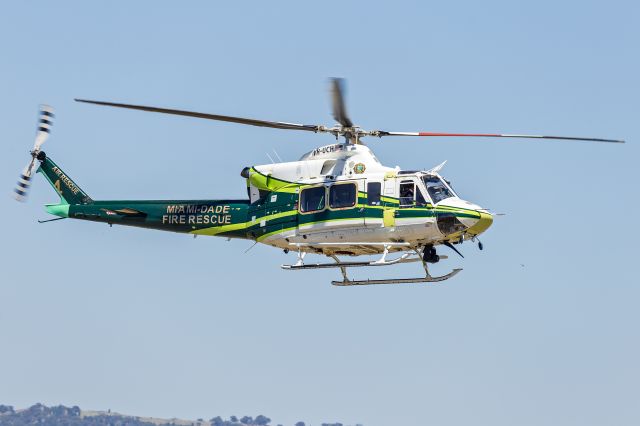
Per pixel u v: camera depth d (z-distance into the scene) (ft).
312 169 365.40
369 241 355.77
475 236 353.51
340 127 365.40
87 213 407.44
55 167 418.10
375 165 358.43
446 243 355.36
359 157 360.48
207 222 384.06
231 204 381.81
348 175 359.25
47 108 423.64
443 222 346.95
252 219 375.04
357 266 357.41
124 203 401.29
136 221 398.01
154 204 394.73
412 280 362.12
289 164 369.30
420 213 348.38
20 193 420.77
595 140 344.69
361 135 366.84
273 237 369.30
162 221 391.86
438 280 358.43
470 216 345.51
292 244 366.43
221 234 382.22
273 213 369.50
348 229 356.38
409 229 349.61
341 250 365.81
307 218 362.12
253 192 377.09
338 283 369.50
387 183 353.51
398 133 363.15
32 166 420.77
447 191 351.87
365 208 353.72
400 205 350.84
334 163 362.94
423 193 349.61
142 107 336.90
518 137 350.02
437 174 353.72
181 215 388.57
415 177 351.87
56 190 417.08
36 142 421.18
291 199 366.22
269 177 371.35
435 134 360.07
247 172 375.04
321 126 363.97
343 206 356.59
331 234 359.25
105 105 334.03
